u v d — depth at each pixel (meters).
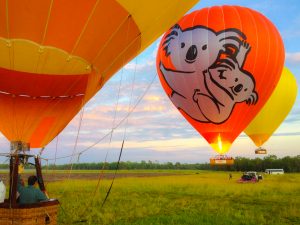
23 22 6.17
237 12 17.09
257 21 16.94
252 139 26.50
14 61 6.87
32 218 5.17
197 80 16.88
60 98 7.64
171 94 18.09
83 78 7.49
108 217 10.69
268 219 11.31
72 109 7.78
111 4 6.37
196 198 17.17
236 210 12.93
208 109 17.14
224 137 17.34
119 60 7.51
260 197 17.62
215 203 14.92
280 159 94.81
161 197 17.02
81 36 6.58
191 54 16.83
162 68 18.11
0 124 7.29
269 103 25.42
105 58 7.21
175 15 7.48
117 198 16.28
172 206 13.84
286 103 25.62
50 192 18.45
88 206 12.26
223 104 16.91
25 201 5.58
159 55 18.45
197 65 16.70
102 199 15.56
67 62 6.99
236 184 27.39
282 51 17.47
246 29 16.59
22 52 6.72
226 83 16.58
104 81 7.84
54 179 35.66
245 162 95.19
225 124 17.31
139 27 7.10
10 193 5.17
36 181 5.93
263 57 16.56
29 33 6.34
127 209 12.65
